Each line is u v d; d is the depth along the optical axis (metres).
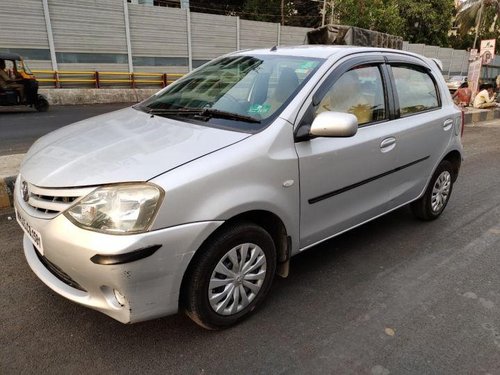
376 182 3.37
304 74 2.96
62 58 18.20
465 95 14.62
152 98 3.55
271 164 2.52
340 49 3.30
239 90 3.07
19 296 2.81
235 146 2.43
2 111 12.41
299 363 2.33
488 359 2.41
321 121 2.62
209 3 34.78
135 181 2.09
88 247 2.02
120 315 2.17
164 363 2.29
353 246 3.78
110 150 2.41
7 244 3.50
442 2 33.50
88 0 18.20
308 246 2.97
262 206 2.48
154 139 2.52
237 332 2.56
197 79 3.52
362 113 3.23
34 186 2.32
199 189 2.19
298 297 2.95
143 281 2.10
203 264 2.30
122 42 19.58
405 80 3.73
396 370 2.30
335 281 3.18
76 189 2.14
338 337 2.55
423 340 2.55
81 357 2.30
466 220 4.48
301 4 35.09
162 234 2.08
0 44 16.73
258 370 2.27
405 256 3.62
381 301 2.94
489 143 9.34
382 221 4.39
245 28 23.27
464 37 42.94
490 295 3.07
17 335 2.45
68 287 2.31
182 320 2.64
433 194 4.25
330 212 3.03
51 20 17.55
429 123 3.83
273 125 2.62
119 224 2.04
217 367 2.27
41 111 12.67
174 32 21.00
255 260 2.58
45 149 2.70
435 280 3.25
